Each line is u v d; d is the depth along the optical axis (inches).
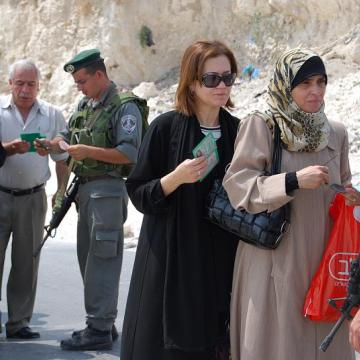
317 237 202.7
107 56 921.5
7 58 984.3
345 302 190.9
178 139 222.4
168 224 216.8
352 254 197.2
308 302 198.5
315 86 198.8
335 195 203.2
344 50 779.4
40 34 961.5
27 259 324.2
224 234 218.2
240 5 881.5
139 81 925.2
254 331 203.6
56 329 344.5
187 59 221.1
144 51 927.7
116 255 304.0
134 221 559.8
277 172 202.8
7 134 323.3
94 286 302.0
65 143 298.4
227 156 223.8
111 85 307.3
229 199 205.6
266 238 199.2
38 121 326.0
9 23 982.4
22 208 320.2
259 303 203.3
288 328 200.7
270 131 204.4
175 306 214.1
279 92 202.8
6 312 372.8
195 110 224.4
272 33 864.9
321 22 835.4
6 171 317.1
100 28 930.7
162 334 217.5
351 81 738.2
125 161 296.7
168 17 924.6
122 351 224.1
